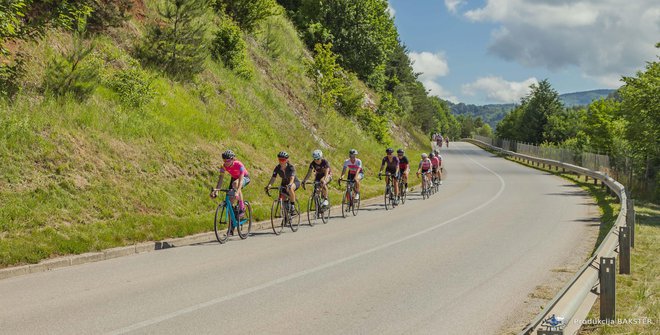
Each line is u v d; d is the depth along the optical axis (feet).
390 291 25.43
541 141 286.46
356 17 160.25
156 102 57.72
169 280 27.20
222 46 80.48
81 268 30.14
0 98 41.22
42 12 45.96
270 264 31.55
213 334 18.92
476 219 52.85
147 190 44.73
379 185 87.56
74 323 19.92
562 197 75.61
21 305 22.34
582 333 20.44
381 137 132.26
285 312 21.83
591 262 21.01
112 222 38.01
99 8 56.75
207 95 67.67
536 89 290.35
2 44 41.96
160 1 71.51
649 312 22.84
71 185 39.29
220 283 26.63
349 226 48.98
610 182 76.38
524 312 22.34
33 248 30.76
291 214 45.73
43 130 42.06
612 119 215.72
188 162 53.06
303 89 103.14
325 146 91.25
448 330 19.89
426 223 50.26
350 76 131.03
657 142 106.73
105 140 46.34
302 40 140.67
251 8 93.81
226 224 44.32
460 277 28.53
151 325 19.80
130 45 61.67
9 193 35.24
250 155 64.90
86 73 48.96
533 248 37.27
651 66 106.63
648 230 48.06
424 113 309.63
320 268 30.50
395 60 241.76
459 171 137.39
